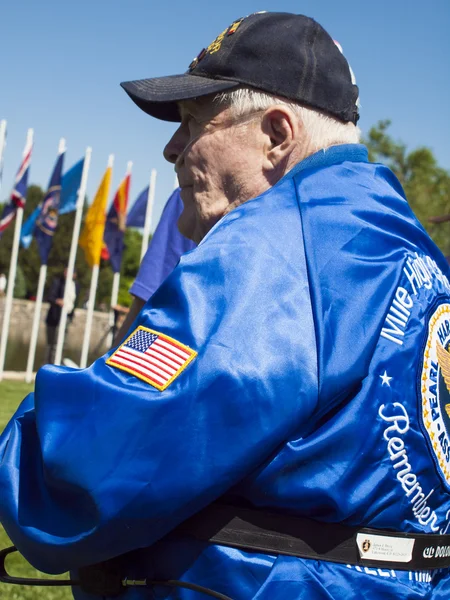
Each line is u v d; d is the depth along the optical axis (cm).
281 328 121
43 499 127
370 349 125
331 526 125
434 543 134
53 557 124
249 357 118
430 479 131
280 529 123
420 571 133
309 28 149
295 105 144
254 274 124
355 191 142
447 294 144
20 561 376
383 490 126
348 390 123
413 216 152
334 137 148
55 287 1423
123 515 116
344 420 123
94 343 2745
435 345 135
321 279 127
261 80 144
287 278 125
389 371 127
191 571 123
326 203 137
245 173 147
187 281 124
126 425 117
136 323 128
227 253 125
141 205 1227
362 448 124
